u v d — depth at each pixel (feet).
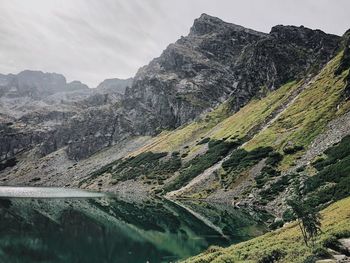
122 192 645.10
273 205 355.36
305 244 128.88
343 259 103.09
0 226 299.17
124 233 284.00
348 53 566.77
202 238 260.01
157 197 531.91
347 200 202.59
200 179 525.75
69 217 358.23
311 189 299.99
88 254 220.84
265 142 513.04
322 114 480.23
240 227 287.89
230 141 604.08
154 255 218.18
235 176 470.80
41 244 244.83
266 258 123.95
